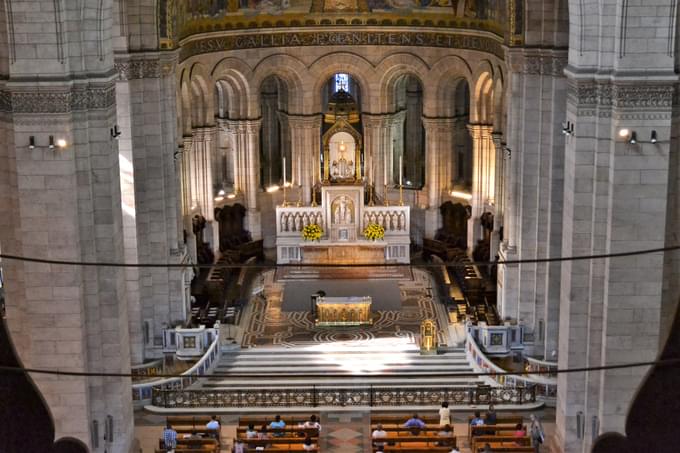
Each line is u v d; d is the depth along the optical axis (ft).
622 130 114.11
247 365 156.35
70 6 112.78
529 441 128.36
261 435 129.90
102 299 120.37
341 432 136.67
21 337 122.21
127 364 125.29
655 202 115.75
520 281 155.84
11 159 117.39
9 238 120.37
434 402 144.56
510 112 157.07
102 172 117.50
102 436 122.62
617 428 120.88
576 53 115.85
